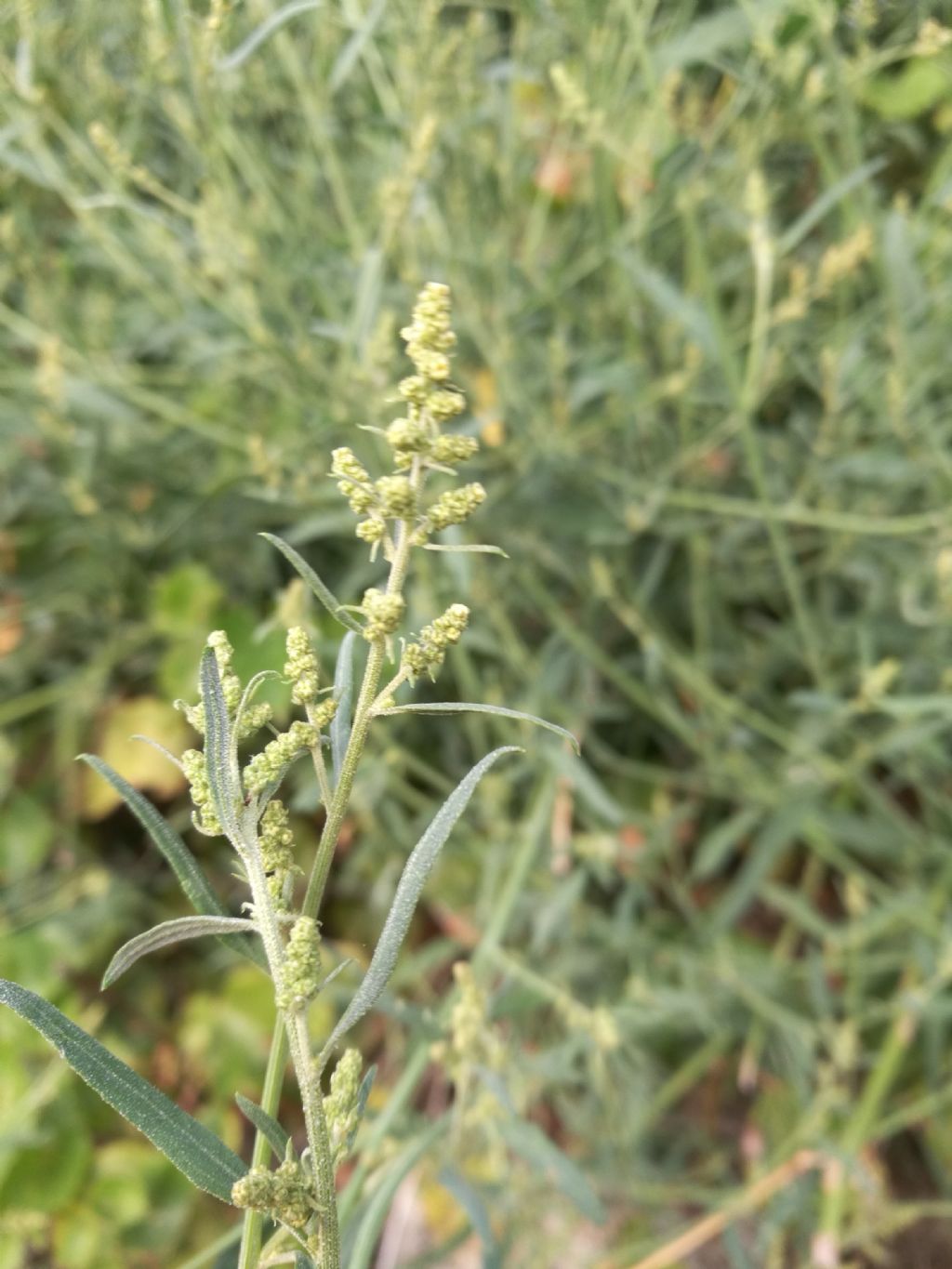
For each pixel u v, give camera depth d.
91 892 0.39
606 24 0.33
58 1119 0.33
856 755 0.37
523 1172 0.34
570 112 0.31
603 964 0.39
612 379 0.36
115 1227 0.33
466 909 0.39
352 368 0.32
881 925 0.36
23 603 0.43
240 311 0.35
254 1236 0.14
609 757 0.40
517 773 0.36
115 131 0.36
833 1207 0.34
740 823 0.38
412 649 0.13
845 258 0.31
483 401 0.42
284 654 0.38
